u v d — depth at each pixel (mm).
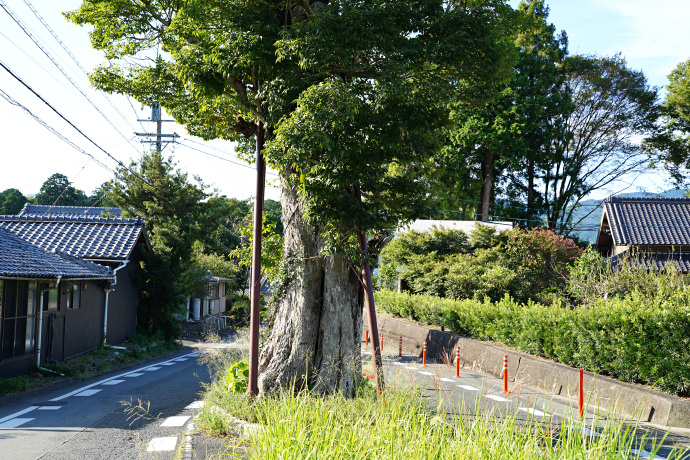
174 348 24641
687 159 38281
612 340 11742
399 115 7770
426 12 8375
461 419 4824
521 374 14602
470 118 36656
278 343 9031
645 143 39719
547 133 37625
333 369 8711
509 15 9875
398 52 7934
